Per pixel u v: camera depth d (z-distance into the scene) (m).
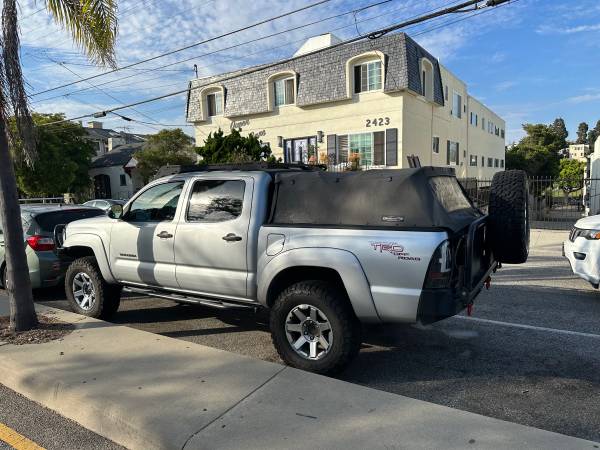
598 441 3.21
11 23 5.40
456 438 3.07
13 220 5.36
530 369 4.48
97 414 3.55
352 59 20.14
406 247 3.85
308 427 3.24
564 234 14.45
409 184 4.03
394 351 5.04
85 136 44.16
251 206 4.74
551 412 3.64
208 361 4.43
